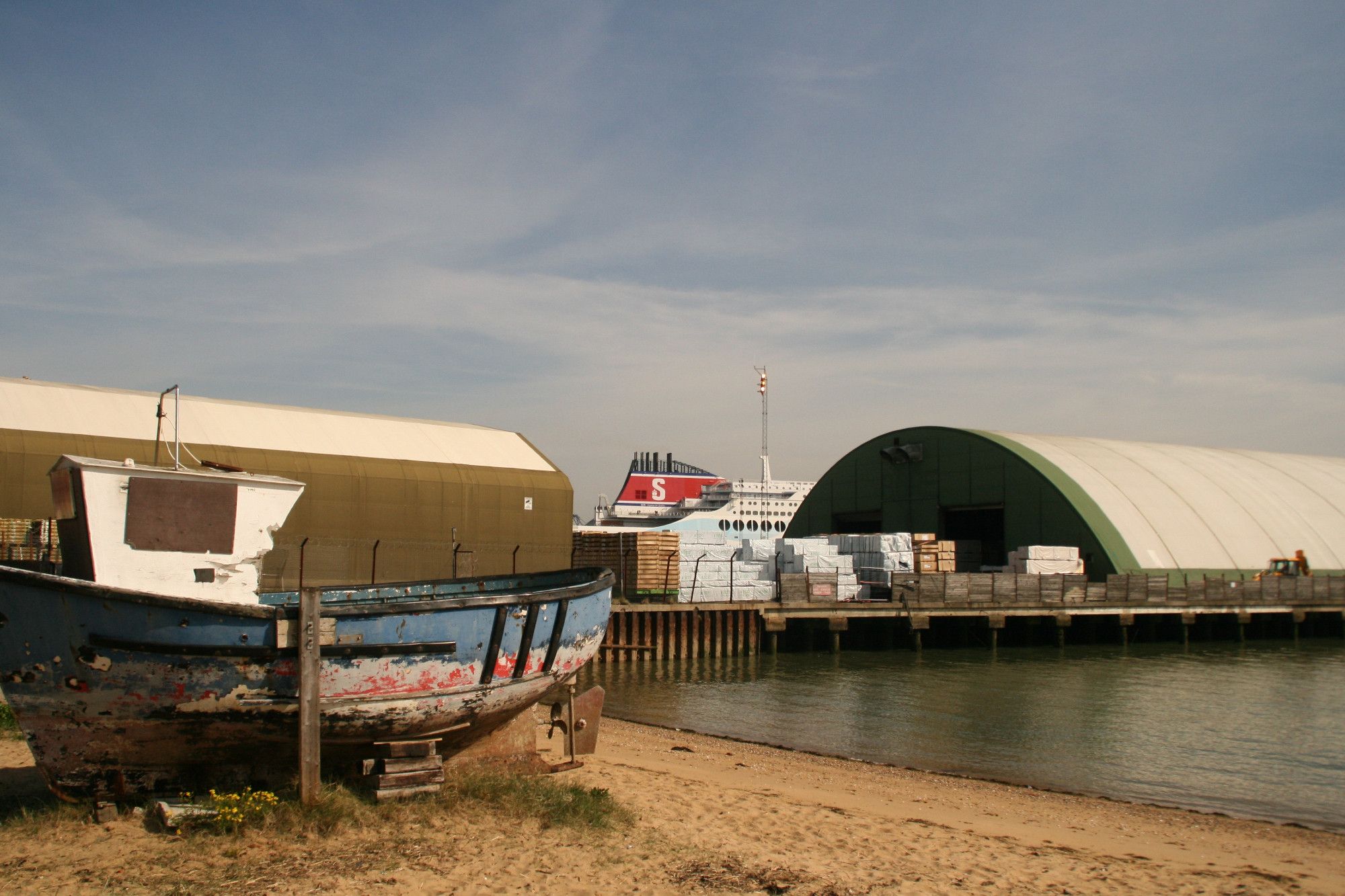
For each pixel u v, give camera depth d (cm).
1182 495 5609
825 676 3400
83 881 851
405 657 1088
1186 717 2575
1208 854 1275
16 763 1273
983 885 1033
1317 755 2081
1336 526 5978
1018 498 5334
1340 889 1132
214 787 1082
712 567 4138
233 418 3722
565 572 1642
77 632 971
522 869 945
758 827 1194
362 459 3731
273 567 3403
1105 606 4684
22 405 3288
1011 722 2455
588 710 1552
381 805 1069
